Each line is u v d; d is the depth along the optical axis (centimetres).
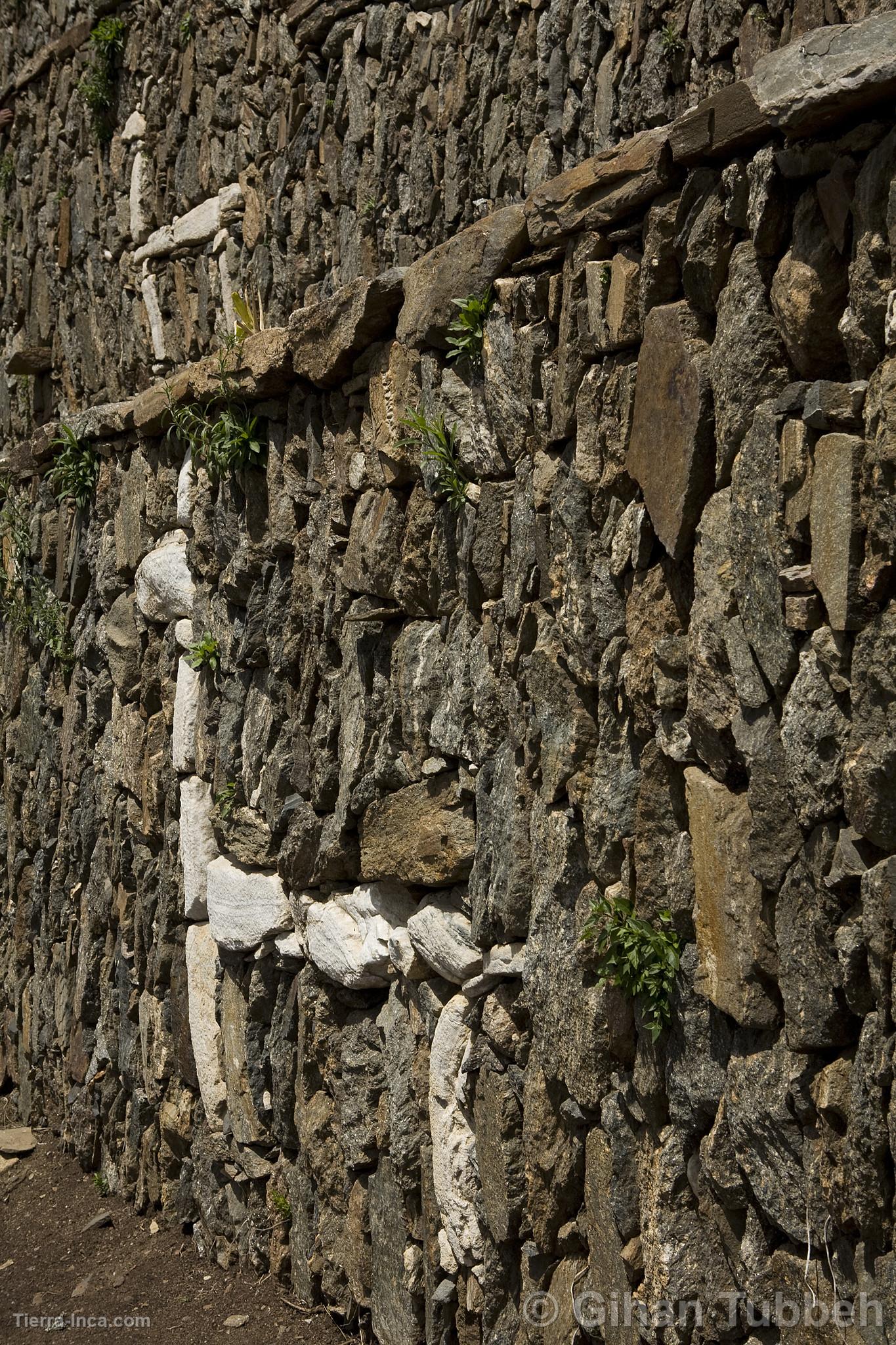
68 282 766
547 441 341
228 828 523
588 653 323
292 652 479
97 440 655
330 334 432
